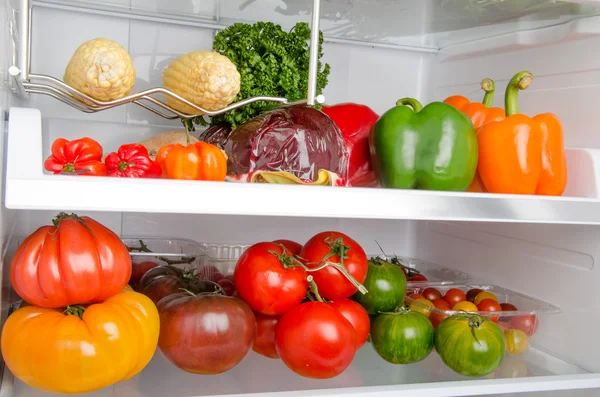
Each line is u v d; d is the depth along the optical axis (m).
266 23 1.02
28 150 0.66
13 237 0.96
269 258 0.90
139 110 1.20
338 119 1.07
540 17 1.09
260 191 0.74
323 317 0.84
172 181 0.70
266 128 0.92
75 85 0.80
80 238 0.75
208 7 1.17
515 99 1.05
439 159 0.94
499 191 0.99
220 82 0.86
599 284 1.00
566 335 1.07
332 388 0.86
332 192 0.77
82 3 1.13
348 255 0.94
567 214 0.90
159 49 1.20
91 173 0.79
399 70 1.43
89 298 0.76
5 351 0.73
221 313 0.84
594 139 1.05
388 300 0.99
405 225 1.50
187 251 1.13
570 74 1.11
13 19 0.91
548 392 1.06
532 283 1.15
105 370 0.73
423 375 0.97
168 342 0.84
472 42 1.33
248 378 0.92
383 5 1.09
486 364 0.92
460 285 1.18
